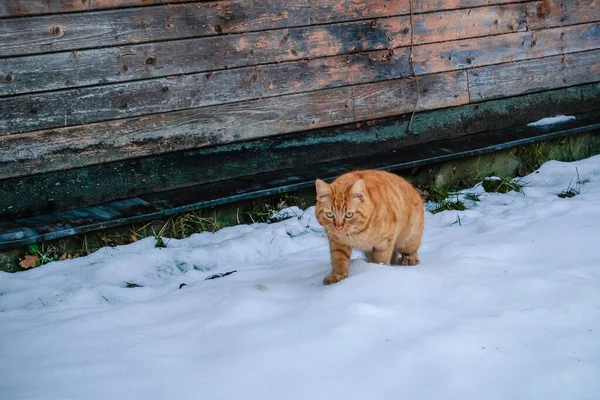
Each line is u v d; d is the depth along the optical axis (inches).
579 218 186.9
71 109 189.0
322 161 210.7
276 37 202.8
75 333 152.6
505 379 136.8
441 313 149.8
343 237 160.1
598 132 234.2
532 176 221.8
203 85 198.2
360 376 137.7
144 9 191.6
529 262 170.9
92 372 142.1
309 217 200.7
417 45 216.4
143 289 173.9
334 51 208.2
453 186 219.1
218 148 201.5
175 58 195.3
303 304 153.9
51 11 185.2
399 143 217.8
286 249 189.9
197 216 197.2
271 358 141.5
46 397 137.1
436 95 219.8
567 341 143.9
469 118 224.5
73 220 186.5
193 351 145.9
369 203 159.5
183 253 186.1
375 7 210.7
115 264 181.0
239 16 199.2
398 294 154.9
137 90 193.3
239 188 198.7
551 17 229.5
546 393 135.0
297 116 206.8
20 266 183.3
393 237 163.6
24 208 187.8
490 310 151.3
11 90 184.4
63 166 189.5
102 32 189.3
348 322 147.1
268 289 160.4
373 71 212.7
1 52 183.0
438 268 163.8
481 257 168.7
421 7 215.0
